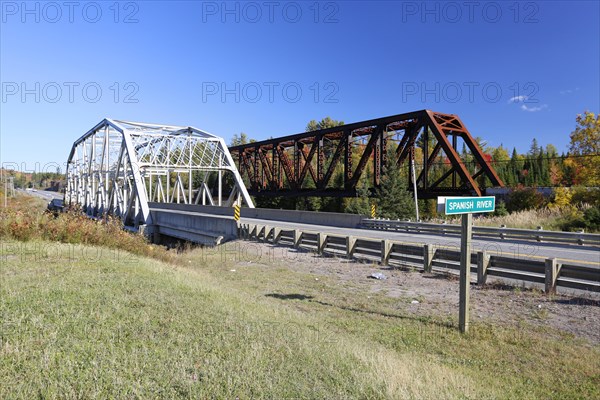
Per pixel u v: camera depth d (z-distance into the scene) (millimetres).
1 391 4020
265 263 17000
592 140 41250
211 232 29625
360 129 36594
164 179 97938
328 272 14438
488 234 21688
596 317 8383
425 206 49875
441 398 4531
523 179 82875
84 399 4012
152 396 4117
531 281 10398
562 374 5980
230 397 4176
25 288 7906
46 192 127000
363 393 4438
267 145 50156
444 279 12391
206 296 8570
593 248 17359
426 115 29391
